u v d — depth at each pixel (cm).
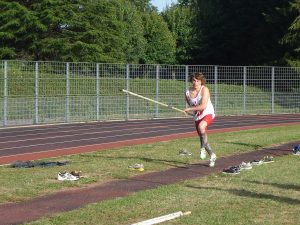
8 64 2400
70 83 2569
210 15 5425
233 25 5316
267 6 5028
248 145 1653
